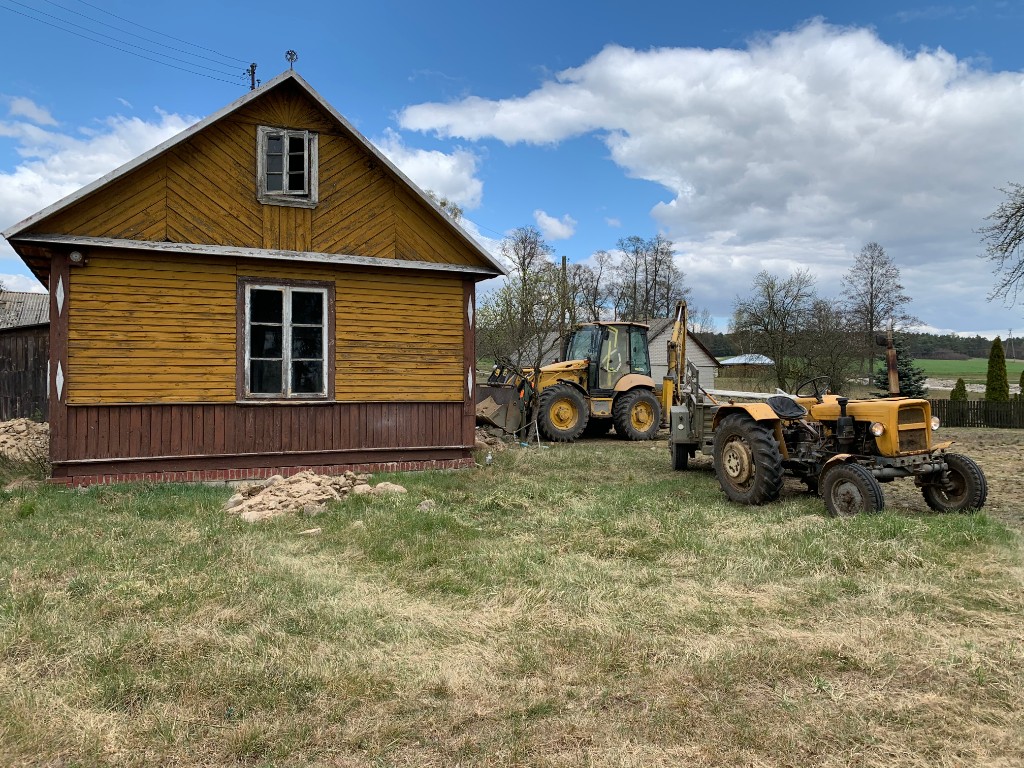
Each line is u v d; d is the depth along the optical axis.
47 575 5.18
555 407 14.54
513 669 3.70
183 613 4.41
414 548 5.94
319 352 9.98
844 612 4.50
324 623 4.28
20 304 30.28
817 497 8.31
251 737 2.99
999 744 3.00
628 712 3.27
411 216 10.45
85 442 8.76
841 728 3.11
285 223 9.70
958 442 16.66
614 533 6.42
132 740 3.00
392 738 3.02
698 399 10.60
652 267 55.47
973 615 4.45
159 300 9.10
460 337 10.85
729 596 4.81
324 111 9.83
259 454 9.57
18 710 3.20
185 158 9.20
